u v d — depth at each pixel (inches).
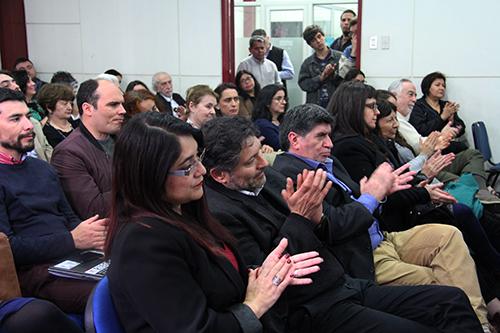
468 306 69.2
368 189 83.2
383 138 126.1
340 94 110.3
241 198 69.9
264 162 71.6
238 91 199.9
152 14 223.5
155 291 45.2
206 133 69.4
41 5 235.0
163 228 48.0
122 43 229.1
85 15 231.3
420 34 195.2
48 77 240.8
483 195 136.5
